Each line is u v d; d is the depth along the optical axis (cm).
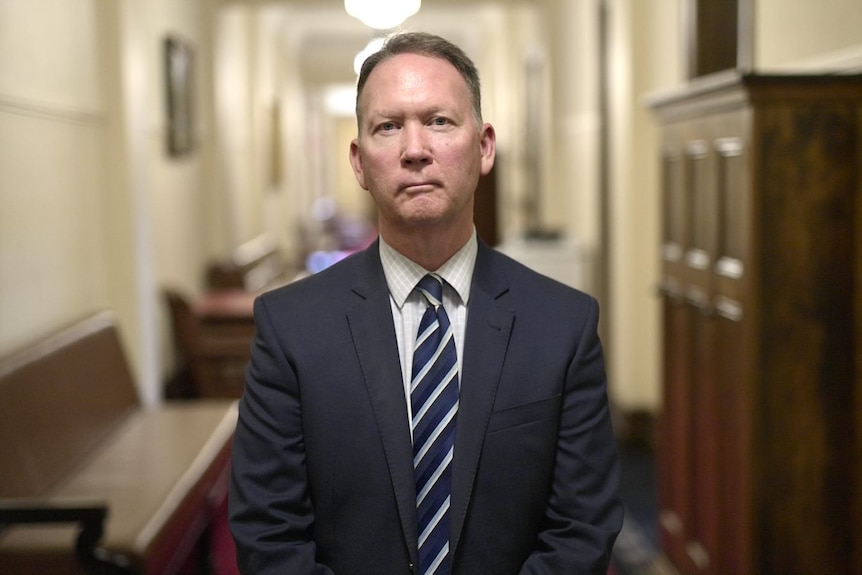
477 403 150
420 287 155
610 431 158
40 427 343
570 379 154
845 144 284
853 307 288
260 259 956
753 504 293
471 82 152
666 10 554
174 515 323
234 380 677
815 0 353
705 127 325
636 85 603
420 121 146
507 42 1151
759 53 414
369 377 150
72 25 457
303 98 1845
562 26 846
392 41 152
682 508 362
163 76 659
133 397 454
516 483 150
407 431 149
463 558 149
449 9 1053
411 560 147
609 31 661
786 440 292
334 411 150
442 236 152
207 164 831
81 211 469
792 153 283
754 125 283
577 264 729
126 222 512
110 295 512
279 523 149
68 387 378
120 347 451
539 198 962
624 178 615
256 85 1070
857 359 290
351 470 149
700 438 341
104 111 506
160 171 644
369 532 148
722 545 319
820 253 287
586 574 148
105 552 270
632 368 622
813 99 281
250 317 669
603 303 686
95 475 358
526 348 154
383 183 148
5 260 365
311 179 2006
